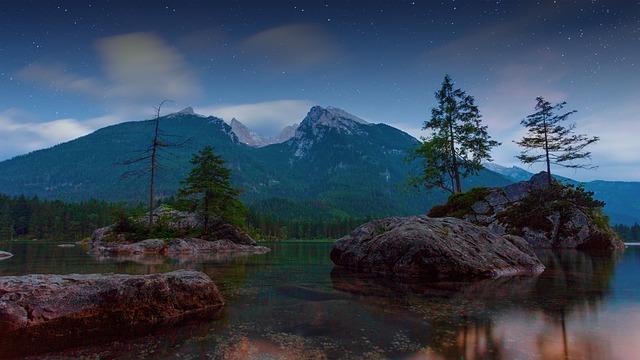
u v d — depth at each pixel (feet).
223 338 23.73
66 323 25.35
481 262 55.88
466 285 46.39
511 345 22.45
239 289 42.14
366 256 64.34
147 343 22.88
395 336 24.18
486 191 145.38
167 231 145.07
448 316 29.53
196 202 149.48
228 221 155.53
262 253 127.24
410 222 66.49
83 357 20.54
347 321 27.91
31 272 53.52
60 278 28.35
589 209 134.10
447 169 151.02
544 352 21.27
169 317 29.07
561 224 128.36
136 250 112.78
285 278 52.42
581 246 123.65
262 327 26.25
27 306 25.20
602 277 54.08
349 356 20.54
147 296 28.81
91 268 60.90
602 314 30.30
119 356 20.62
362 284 46.70
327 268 67.62
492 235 66.49
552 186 133.90
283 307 32.65
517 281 50.14
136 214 153.69
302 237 590.14
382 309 31.94
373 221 74.28
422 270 54.95
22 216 439.22
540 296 38.50
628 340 23.48
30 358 20.42
